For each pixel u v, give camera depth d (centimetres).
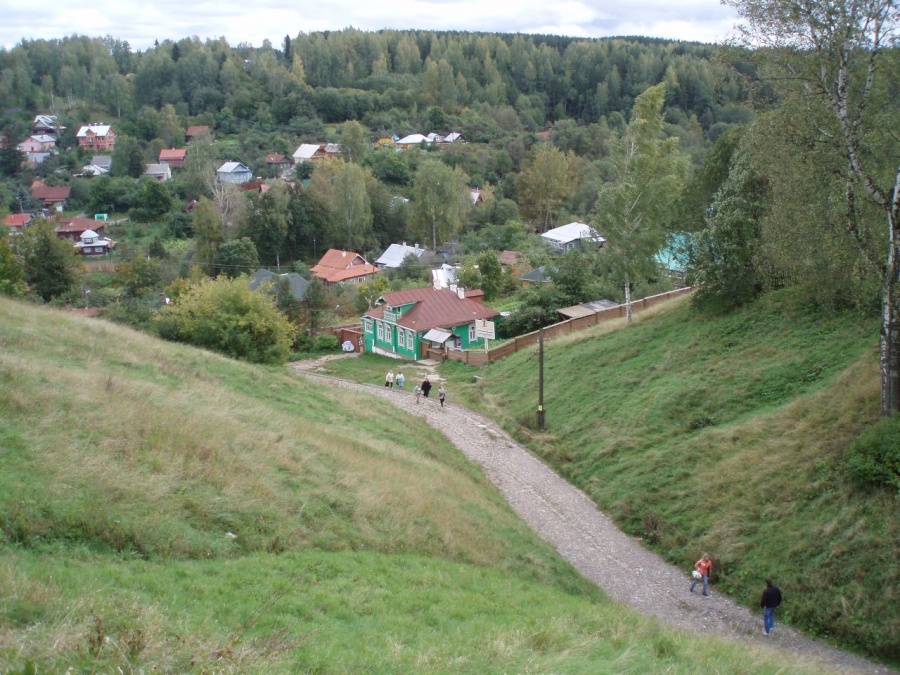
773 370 2983
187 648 936
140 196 12812
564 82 19075
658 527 2477
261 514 1672
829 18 2141
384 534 1848
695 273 3853
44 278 7025
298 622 1220
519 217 12300
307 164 14175
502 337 5856
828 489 2178
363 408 3284
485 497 2644
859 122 2219
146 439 1781
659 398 3219
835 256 2366
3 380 1827
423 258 10075
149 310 5691
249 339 4288
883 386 2238
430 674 1051
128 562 1305
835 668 1634
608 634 1481
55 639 834
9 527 1258
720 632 1925
